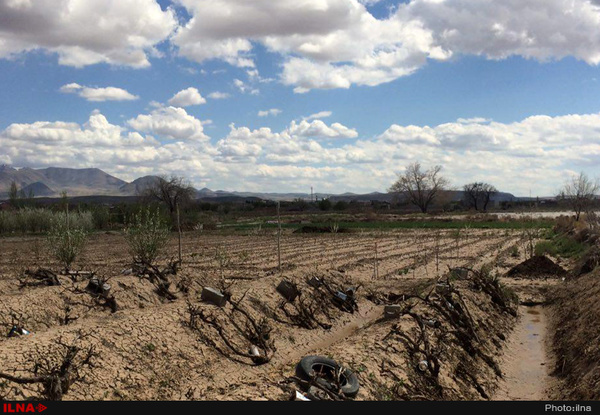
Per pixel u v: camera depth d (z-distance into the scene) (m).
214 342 11.57
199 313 11.99
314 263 29.06
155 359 10.18
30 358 8.83
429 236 50.03
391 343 11.19
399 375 9.83
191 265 26.91
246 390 8.66
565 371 11.66
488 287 17.92
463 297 15.84
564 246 34.03
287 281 15.48
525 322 17.48
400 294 18.38
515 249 34.16
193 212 68.38
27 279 16.58
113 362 9.59
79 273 17.42
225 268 25.77
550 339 15.02
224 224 77.75
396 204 143.25
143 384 9.36
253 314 13.61
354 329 15.54
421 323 11.54
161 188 77.75
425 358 10.78
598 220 38.66
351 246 40.25
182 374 10.09
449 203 138.88
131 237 18.50
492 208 147.88
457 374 11.00
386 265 28.67
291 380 8.86
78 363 9.12
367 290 19.78
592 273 18.38
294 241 45.12
